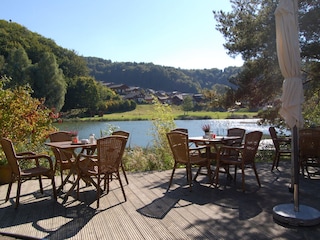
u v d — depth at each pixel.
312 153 4.98
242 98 8.62
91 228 3.01
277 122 8.52
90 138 4.50
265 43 7.72
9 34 36.47
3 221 3.24
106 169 3.80
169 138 4.54
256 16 8.13
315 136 4.90
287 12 2.95
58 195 4.23
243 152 4.21
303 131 4.99
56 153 4.47
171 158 6.91
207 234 2.80
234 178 4.79
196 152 5.36
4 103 5.47
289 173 5.42
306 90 8.01
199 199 3.92
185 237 2.74
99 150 3.66
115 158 3.85
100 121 25.84
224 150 4.93
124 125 20.33
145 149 7.81
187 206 3.64
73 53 45.25
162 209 3.54
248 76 8.22
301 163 5.18
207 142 4.58
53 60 30.66
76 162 3.99
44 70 30.00
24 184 4.88
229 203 3.73
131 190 4.44
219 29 8.82
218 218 3.21
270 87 8.15
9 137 5.47
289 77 3.00
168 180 5.07
